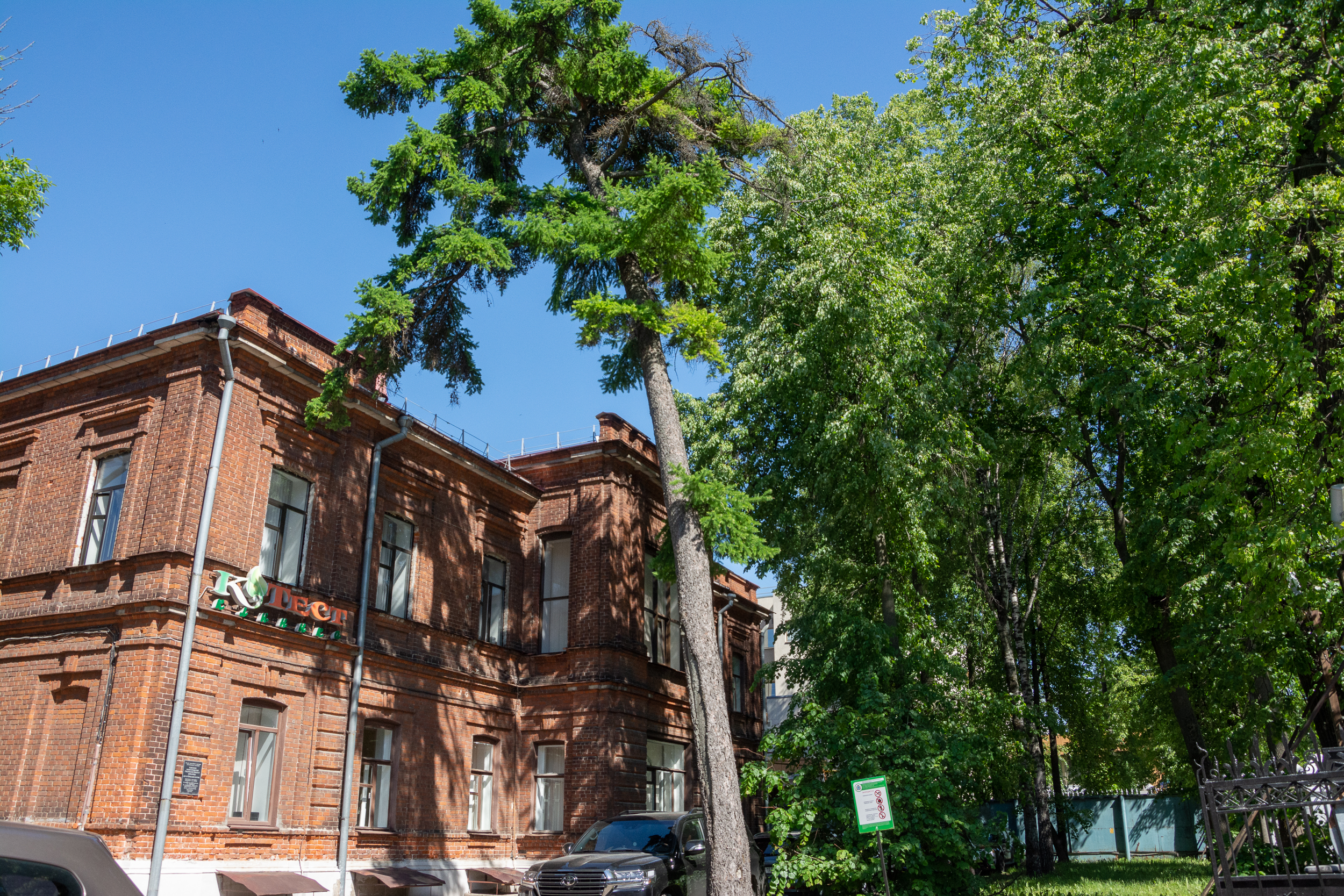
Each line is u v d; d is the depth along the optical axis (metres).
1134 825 31.81
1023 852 16.20
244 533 15.39
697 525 12.81
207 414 15.09
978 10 18.17
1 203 10.69
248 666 15.09
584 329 13.82
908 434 17.98
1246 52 12.70
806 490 18.70
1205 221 12.83
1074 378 19.98
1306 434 11.72
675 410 13.69
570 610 22.02
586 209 14.41
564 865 12.40
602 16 15.03
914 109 22.88
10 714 14.58
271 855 14.88
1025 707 18.61
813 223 17.62
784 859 12.08
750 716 30.11
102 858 2.54
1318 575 12.85
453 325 16.77
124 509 15.04
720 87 16.25
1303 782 6.87
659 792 22.66
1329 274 12.40
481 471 21.42
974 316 20.02
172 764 13.27
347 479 17.77
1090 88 15.64
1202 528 16.42
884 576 18.95
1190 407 15.78
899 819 11.79
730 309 19.08
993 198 18.78
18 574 15.88
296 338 17.06
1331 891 6.71
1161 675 18.73
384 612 18.33
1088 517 25.16
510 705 21.38
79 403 16.50
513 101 16.05
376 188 14.63
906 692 13.62
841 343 17.55
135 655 13.71
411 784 18.11
